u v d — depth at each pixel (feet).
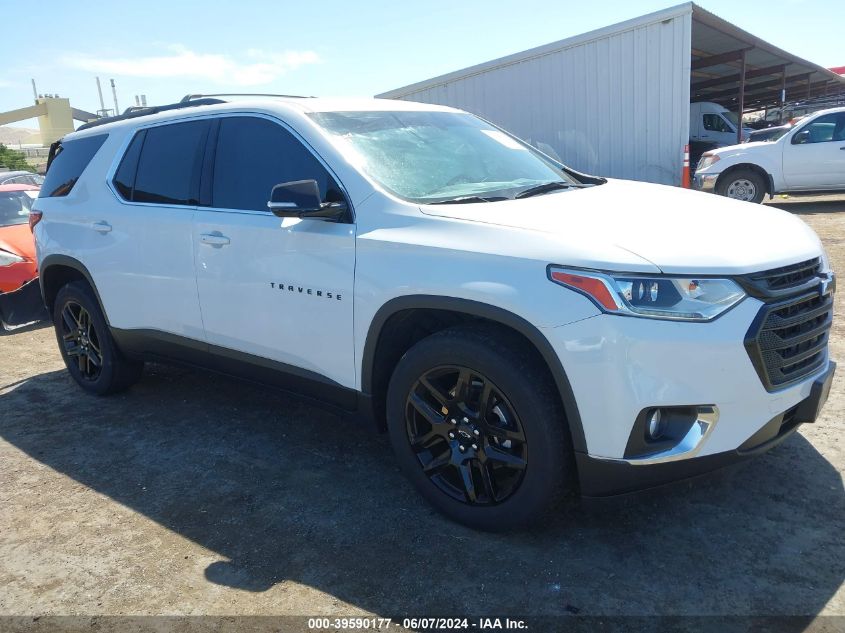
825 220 34.68
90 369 15.74
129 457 12.39
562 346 7.86
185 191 12.47
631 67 38.19
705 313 7.64
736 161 40.52
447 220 9.12
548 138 41.91
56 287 16.16
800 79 77.66
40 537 9.87
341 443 12.56
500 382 8.45
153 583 8.66
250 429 13.37
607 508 9.75
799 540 8.80
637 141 38.81
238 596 8.32
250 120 11.67
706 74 70.28
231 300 11.58
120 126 14.35
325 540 9.39
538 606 7.88
